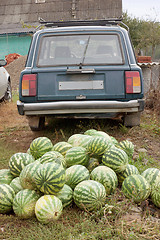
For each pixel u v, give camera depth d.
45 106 5.01
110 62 5.21
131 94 5.06
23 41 29.25
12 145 5.28
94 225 2.62
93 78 5.08
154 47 31.45
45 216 2.65
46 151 3.67
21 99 5.09
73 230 2.56
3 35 29.42
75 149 3.44
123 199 2.94
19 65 19.72
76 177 3.10
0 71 9.24
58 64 5.23
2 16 33.66
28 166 3.01
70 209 2.98
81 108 5.01
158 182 3.09
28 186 2.93
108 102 4.98
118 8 32.28
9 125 6.95
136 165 3.89
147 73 8.52
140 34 31.20
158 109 7.52
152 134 5.77
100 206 2.84
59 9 32.94
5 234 2.63
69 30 5.55
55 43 5.47
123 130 5.62
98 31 5.54
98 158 3.52
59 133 5.69
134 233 2.51
